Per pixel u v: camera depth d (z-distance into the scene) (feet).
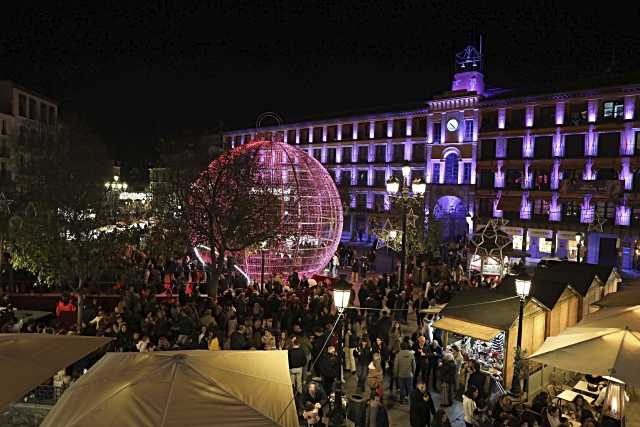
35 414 37.14
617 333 35.47
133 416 19.22
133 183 180.14
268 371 24.22
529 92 162.71
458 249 121.39
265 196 72.08
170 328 50.31
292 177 82.48
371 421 34.60
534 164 158.92
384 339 50.19
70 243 61.67
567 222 150.51
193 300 61.05
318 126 225.97
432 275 86.12
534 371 46.68
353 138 212.64
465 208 172.14
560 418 35.17
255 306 56.39
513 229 160.86
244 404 20.63
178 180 77.82
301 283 75.51
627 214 139.95
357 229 198.08
